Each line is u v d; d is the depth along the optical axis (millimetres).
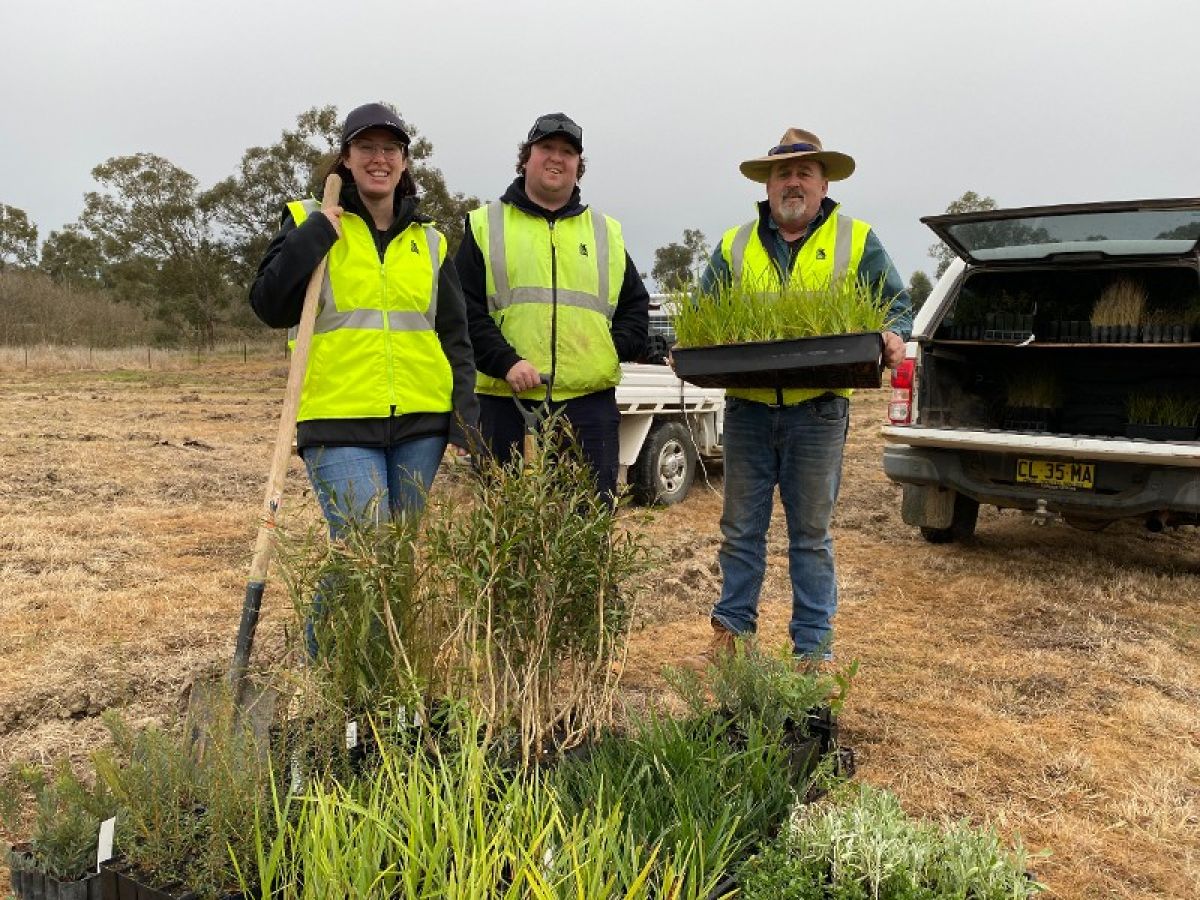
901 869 2037
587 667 2928
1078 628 5227
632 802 2375
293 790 2273
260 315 3158
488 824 2117
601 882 1928
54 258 78812
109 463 10859
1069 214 5852
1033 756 3570
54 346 43594
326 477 3150
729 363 3455
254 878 2137
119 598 5465
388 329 3211
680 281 3775
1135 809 3158
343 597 2645
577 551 2760
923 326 6500
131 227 51719
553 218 3818
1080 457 5848
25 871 2164
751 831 2379
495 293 3785
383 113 3102
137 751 2316
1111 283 6902
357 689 2611
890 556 6941
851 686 4270
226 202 38750
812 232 3893
